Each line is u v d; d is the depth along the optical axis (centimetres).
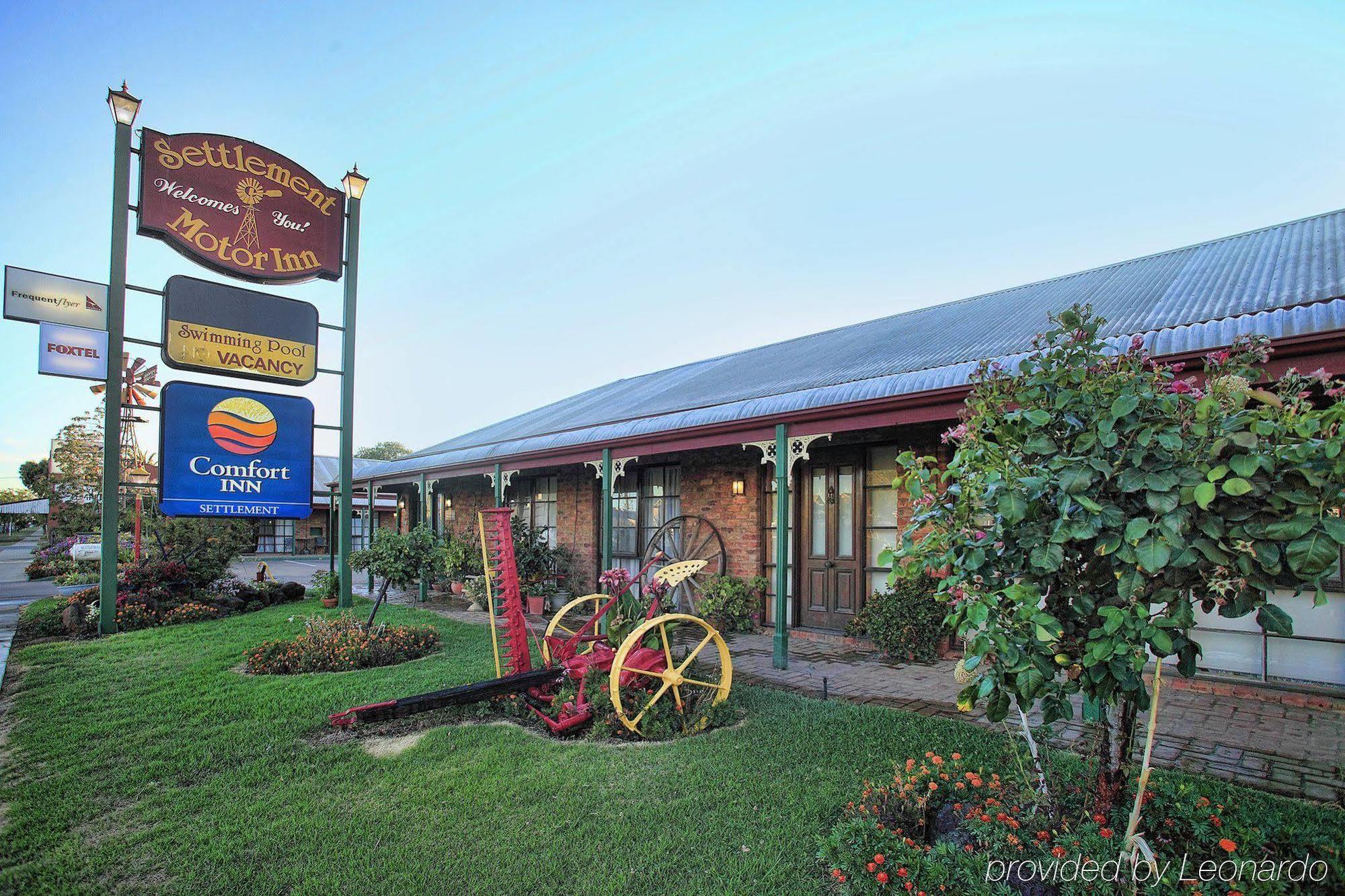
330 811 344
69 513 2605
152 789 375
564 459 1000
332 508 1375
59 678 628
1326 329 394
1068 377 244
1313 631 568
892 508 816
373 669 660
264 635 851
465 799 356
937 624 707
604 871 284
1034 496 233
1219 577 220
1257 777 386
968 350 662
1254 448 201
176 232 977
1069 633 255
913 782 324
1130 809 287
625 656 459
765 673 657
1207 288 610
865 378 664
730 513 970
